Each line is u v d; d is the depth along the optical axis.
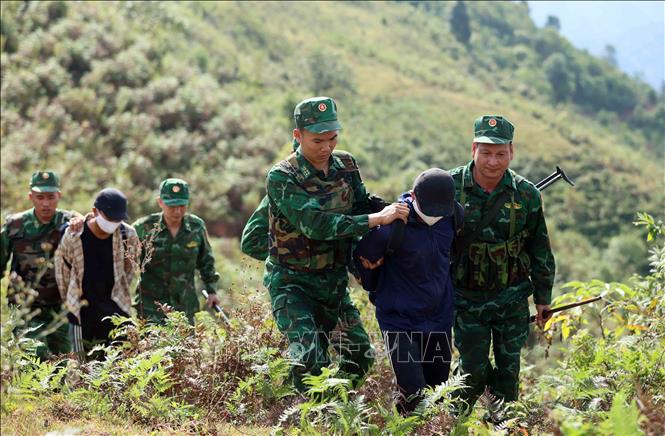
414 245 4.62
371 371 5.69
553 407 4.44
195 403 4.90
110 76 64.94
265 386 4.85
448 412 4.34
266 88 100.81
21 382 4.46
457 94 155.62
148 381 4.85
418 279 4.66
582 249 98.94
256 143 64.75
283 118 85.75
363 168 94.69
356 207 5.15
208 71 90.19
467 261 5.33
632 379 4.66
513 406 4.80
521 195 5.29
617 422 3.03
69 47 65.00
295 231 4.98
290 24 158.75
